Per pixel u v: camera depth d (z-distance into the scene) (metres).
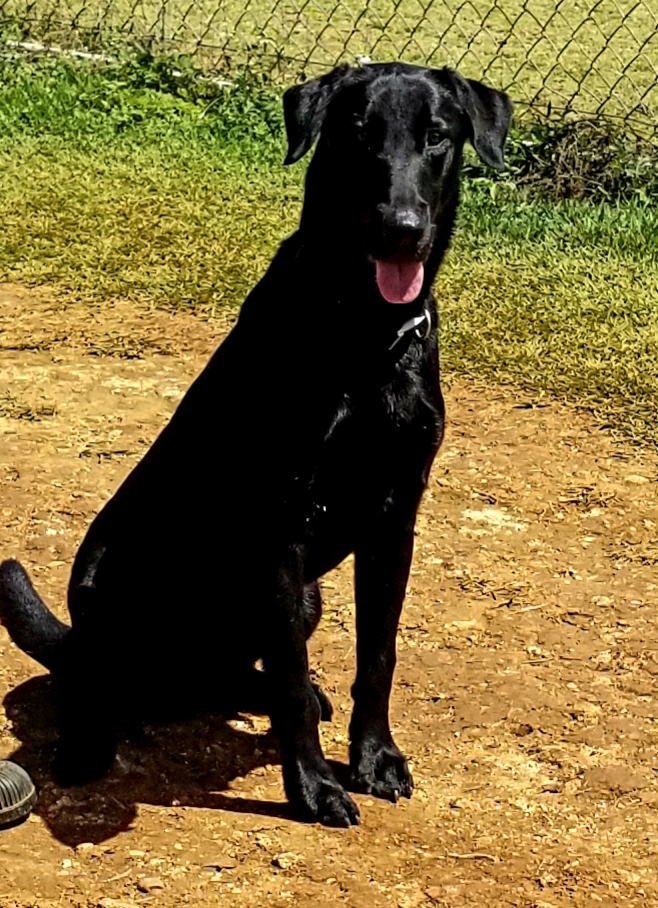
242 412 2.21
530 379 3.35
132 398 3.27
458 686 2.47
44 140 4.75
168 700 2.45
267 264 3.84
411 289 2.16
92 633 2.31
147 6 6.24
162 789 2.27
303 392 2.16
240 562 2.29
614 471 3.05
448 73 2.30
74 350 3.45
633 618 2.64
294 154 2.28
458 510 2.93
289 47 5.79
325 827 2.21
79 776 2.27
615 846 2.19
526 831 2.21
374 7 6.63
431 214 2.23
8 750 2.33
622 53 5.97
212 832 2.19
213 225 4.11
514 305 3.64
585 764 2.33
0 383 3.30
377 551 2.27
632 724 2.41
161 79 5.23
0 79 5.19
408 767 2.30
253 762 2.34
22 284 3.75
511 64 5.78
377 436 2.18
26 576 2.45
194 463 2.28
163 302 3.68
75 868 2.12
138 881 2.10
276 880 2.11
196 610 2.34
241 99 5.07
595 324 3.56
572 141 4.46
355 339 2.16
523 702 2.44
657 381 3.32
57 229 4.04
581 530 2.88
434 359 2.23
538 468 3.06
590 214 4.17
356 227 2.20
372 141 2.22
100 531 2.37
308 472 2.17
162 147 4.73
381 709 2.29
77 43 5.52
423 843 2.19
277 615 2.20
